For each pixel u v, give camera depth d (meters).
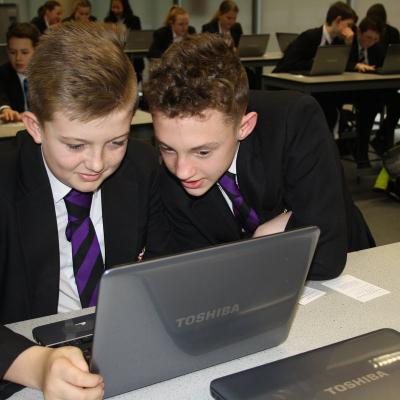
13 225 1.05
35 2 7.05
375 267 1.15
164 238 1.24
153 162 1.21
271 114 1.17
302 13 8.22
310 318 0.94
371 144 5.03
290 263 0.76
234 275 0.71
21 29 3.33
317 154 1.13
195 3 7.86
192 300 0.69
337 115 4.84
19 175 1.07
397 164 3.61
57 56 0.87
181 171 0.95
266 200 1.17
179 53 0.97
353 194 3.95
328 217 1.10
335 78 4.32
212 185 1.08
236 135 1.01
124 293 0.64
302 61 4.95
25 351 0.77
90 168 0.91
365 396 0.68
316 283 1.07
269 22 8.07
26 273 1.06
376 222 3.40
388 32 5.82
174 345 0.73
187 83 0.91
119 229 1.15
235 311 0.75
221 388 0.71
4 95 3.44
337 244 1.09
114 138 0.90
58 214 1.09
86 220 1.06
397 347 0.78
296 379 0.71
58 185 1.05
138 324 0.68
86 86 0.84
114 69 0.87
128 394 0.74
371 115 4.50
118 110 0.87
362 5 8.41
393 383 0.70
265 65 6.27
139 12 7.74
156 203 1.21
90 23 0.96
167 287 0.66
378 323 0.93
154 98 0.93
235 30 6.68
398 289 1.05
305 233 0.75
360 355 0.76
